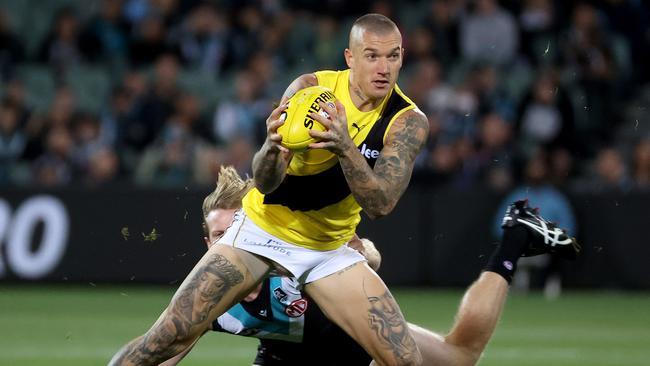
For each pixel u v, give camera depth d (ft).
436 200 169.17
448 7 200.95
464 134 178.60
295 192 64.80
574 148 182.50
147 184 168.96
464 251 168.55
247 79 187.01
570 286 169.37
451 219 168.86
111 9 203.62
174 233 167.73
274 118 60.13
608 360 106.32
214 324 72.08
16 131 182.39
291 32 201.05
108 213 169.07
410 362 65.05
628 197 167.32
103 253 168.86
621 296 165.68
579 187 168.96
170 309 64.44
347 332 66.08
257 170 62.08
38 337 118.42
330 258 66.13
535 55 199.31
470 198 168.45
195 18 201.46
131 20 204.03
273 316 70.54
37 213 170.09
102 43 203.10
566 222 167.43
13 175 181.16
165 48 200.54
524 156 175.22
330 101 59.82
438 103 181.68
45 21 216.13
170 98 184.85
